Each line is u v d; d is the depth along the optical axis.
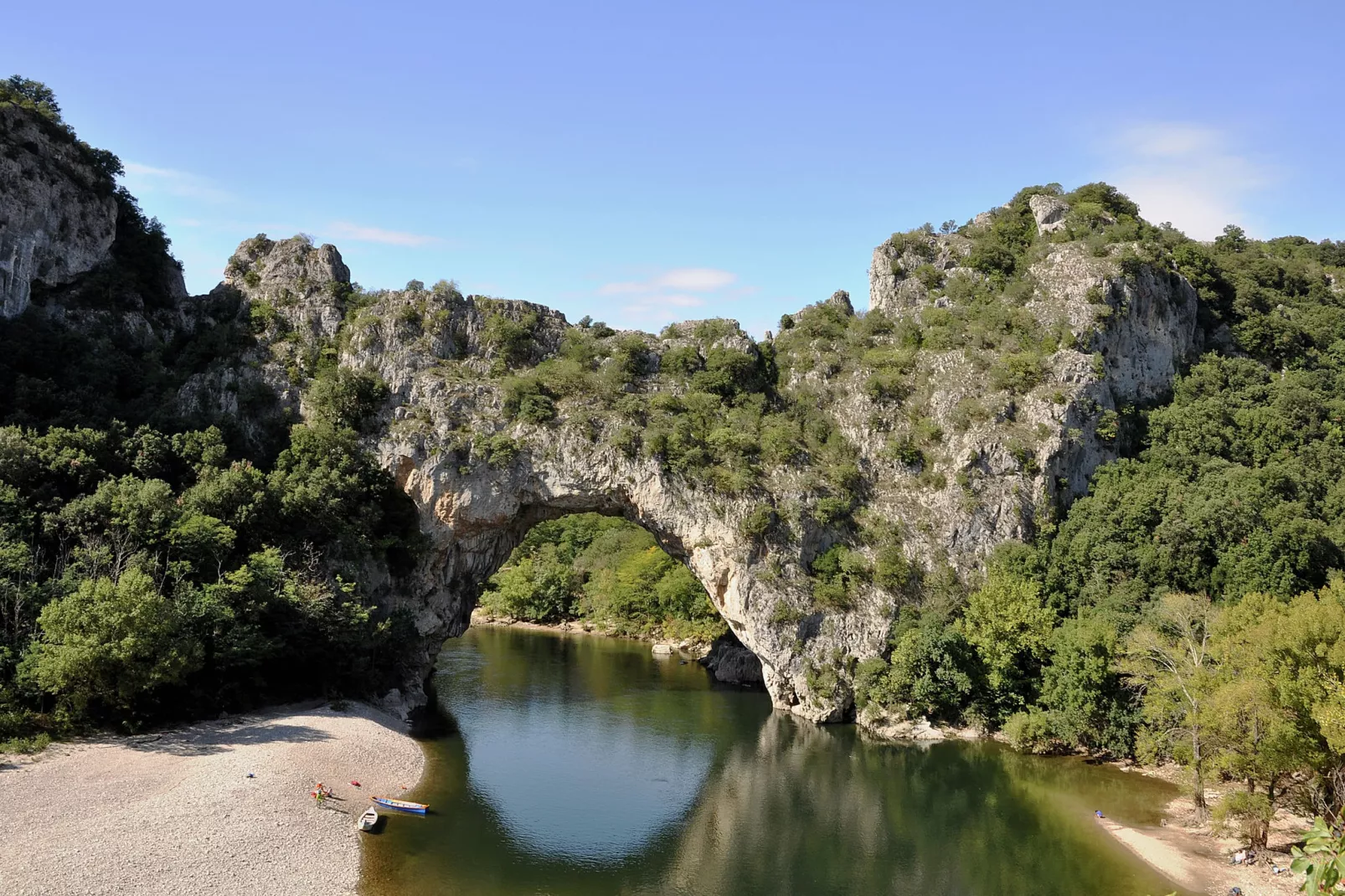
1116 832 61.53
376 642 82.88
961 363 106.88
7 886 41.41
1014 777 74.06
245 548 81.94
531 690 102.00
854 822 63.88
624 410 100.00
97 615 60.28
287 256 109.25
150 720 66.00
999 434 98.81
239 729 68.19
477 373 102.62
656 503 96.19
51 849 45.25
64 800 51.12
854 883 53.84
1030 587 86.19
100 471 79.38
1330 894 15.97
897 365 109.19
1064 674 79.50
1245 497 87.19
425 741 78.00
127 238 111.94
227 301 107.12
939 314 114.94
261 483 84.56
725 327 112.94
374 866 51.12
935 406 104.62
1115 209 132.12
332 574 85.75
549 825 60.88
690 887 52.66
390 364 99.38
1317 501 92.00
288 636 76.69
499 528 99.56
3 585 62.91
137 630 61.31
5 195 94.50
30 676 59.19
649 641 139.38
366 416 96.94
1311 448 98.94
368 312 103.50
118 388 96.44
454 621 100.69
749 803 67.69
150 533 73.25
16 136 98.50
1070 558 90.38
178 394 98.12
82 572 68.75
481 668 113.88
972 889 52.94
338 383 95.25
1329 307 125.00
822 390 109.88
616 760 77.19
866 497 100.19
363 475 91.75
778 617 91.88
